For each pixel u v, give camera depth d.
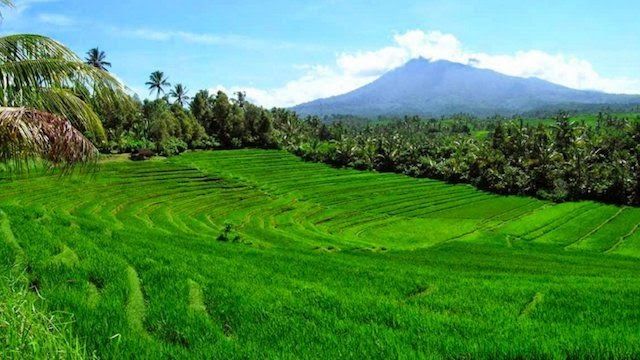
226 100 109.62
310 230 50.44
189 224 47.06
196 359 7.11
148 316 9.37
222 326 9.46
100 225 27.33
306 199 69.81
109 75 10.19
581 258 36.81
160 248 21.39
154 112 93.44
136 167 73.25
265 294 11.96
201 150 100.25
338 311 10.96
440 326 9.81
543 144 86.38
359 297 12.70
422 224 57.19
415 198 73.12
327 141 129.75
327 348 8.02
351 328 9.27
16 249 14.84
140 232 30.19
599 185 70.88
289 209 62.22
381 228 54.94
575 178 74.31
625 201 68.94
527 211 64.56
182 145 92.31
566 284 18.61
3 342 5.10
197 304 10.66
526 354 7.73
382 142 101.00
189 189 66.19
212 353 7.37
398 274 19.22
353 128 182.75
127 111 10.88
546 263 33.16
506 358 7.71
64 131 8.74
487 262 32.22
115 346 7.05
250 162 93.81
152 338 8.22
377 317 10.48
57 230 21.50
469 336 9.26
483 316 11.59
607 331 9.57
